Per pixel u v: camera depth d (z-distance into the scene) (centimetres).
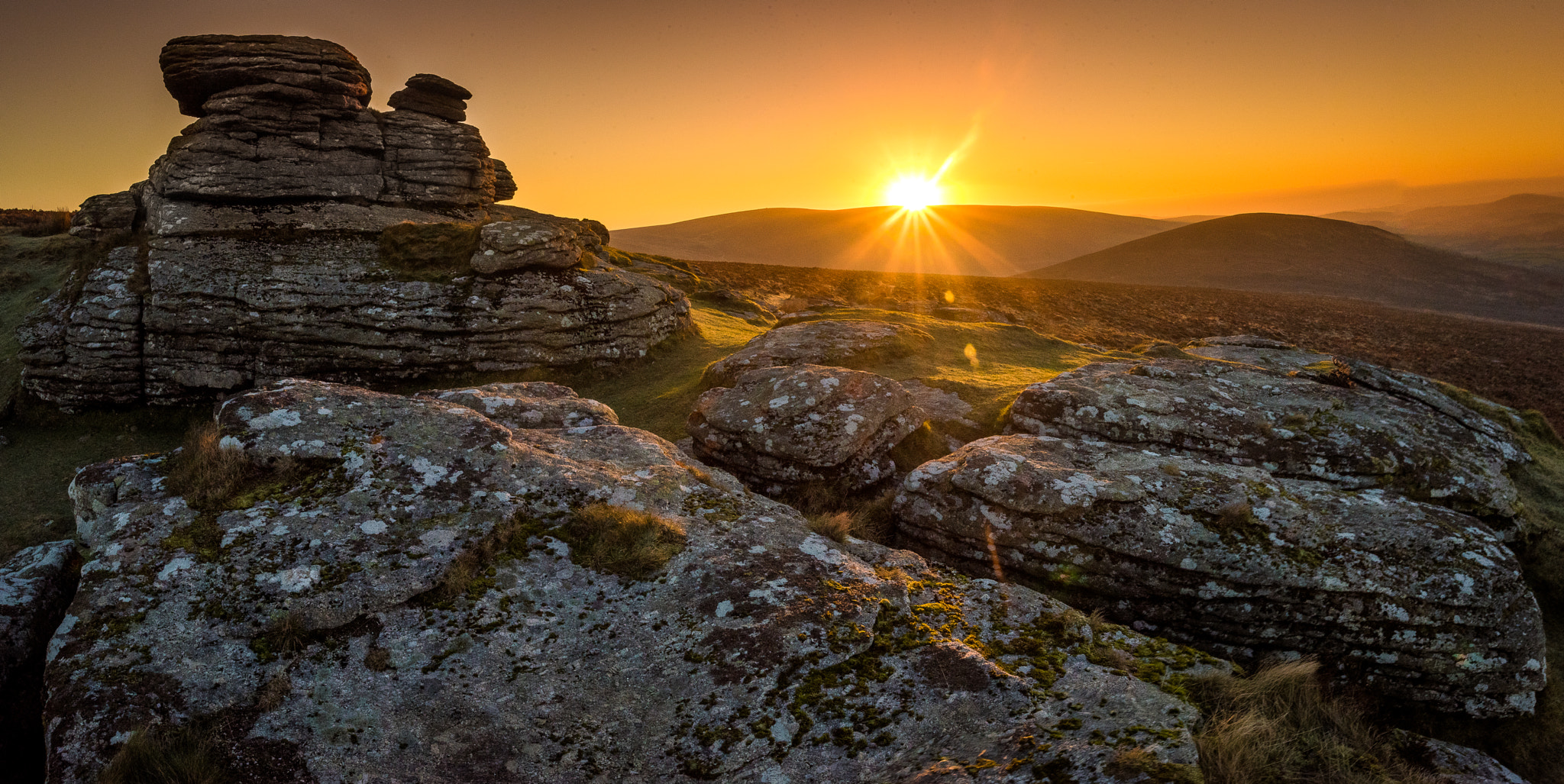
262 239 2483
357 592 704
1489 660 927
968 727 591
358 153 2850
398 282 2350
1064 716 588
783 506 1035
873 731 594
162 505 787
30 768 681
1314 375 1898
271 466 854
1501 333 9012
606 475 959
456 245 2488
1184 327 6781
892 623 739
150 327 2262
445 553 768
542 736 598
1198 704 637
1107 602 1009
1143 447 1411
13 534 1652
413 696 622
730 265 8869
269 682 614
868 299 6419
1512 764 916
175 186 2484
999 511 1073
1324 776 586
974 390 1911
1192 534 991
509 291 2361
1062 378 1666
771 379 1556
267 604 677
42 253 3319
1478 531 1041
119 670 602
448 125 3080
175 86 2633
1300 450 1395
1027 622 785
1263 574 950
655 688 650
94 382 2236
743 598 745
